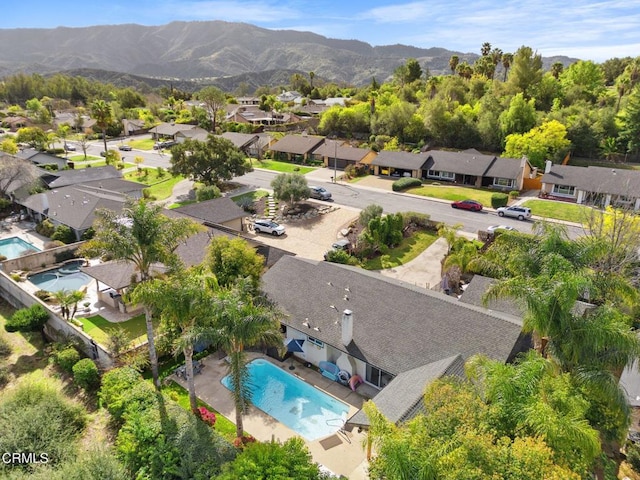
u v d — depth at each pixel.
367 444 17.84
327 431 22.66
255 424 23.14
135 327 32.31
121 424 23.03
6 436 20.20
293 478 16.16
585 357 17.58
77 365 26.02
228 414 23.89
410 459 13.33
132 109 159.12
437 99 98.00
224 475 16.52
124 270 34.97
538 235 20.97
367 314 26.75
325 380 26.55
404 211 57.50
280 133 110.56
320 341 26.64
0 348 30.23
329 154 83.88
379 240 45.53
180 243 39.09
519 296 17.91
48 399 22.88
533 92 99.06
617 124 82.38
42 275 41.84
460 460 12.56
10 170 59.75
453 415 14.39
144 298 22.39
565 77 110.94
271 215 57.31
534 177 68.25
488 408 14.95
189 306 22.42
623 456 19.78
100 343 29.81
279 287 30.61
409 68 139.12
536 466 12.25
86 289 38.69
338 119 109.94
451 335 23.84
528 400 14.83
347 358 26.00
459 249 39.66
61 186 63.44
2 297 39.50
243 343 20.75
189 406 24.03
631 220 30.80
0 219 58.00
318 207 59.75
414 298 26.78
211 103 126.31
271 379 26.75
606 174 59.53
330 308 27.89
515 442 13.00
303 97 177.75
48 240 50.62
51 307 34.25
